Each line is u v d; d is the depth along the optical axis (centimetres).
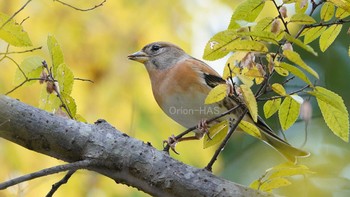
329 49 1446
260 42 693
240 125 796
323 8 745
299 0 707
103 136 724
